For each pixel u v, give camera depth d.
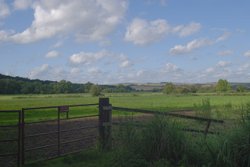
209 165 8.58
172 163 9.02
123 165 8.72
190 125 11.78
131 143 9.31
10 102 76.31
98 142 11.39
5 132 17.84
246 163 8.62
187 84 161.38
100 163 9.74
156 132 9.32
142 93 163.62
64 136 16.02
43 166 9.59
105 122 11.52
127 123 9.70
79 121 25.53
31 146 13.07
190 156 9.11
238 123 9.53
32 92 157.12
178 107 50.38
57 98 104.50
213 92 147.12
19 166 9.58
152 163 8.98
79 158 10.34
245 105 10.40
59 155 10.74
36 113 38.25
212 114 18.20
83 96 124.69
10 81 153.62
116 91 183.12
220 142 8.94
